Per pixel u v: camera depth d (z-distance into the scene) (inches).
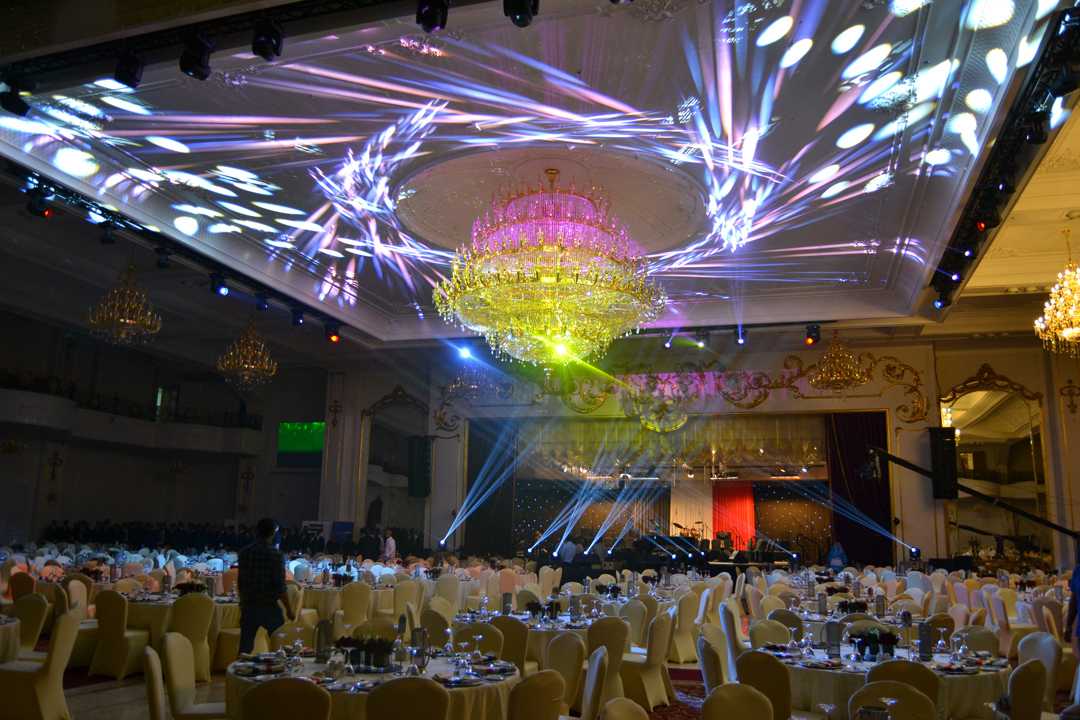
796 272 522.6
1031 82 279.0
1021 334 671.8
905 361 697.6
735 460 747.4
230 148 358.3
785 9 250.2
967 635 263.4
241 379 600.4
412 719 164.9
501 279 390.9
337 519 793.6
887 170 363.3
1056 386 668.7
